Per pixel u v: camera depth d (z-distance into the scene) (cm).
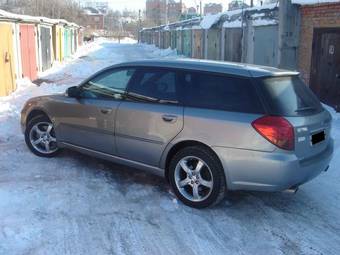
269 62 1636
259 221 489
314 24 1263
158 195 546
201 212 504
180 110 509
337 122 1016
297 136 462
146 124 536
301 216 505
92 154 611
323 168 519
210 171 491
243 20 1900
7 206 496
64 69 2359
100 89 597
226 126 474
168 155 527
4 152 700
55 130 650
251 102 473
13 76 1505
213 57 2594
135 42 8731
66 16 7031
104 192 550
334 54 1179
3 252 404
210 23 2420
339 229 477
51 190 549
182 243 436
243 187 478
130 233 452
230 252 423
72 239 434
